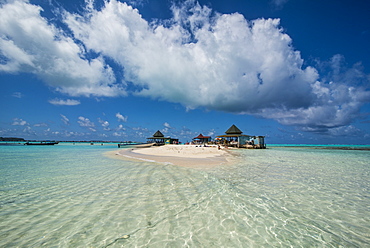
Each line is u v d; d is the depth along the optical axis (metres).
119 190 6.17
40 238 3.29
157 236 3.38
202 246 3.09
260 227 3.79
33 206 4.77
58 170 10.34
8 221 3.94
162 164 12.61
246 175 8.80
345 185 7.31
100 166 11.84
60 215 4.23
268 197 5.64
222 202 5.12
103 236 3.36
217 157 17.91
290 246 3.16
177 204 4.93
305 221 4.13
